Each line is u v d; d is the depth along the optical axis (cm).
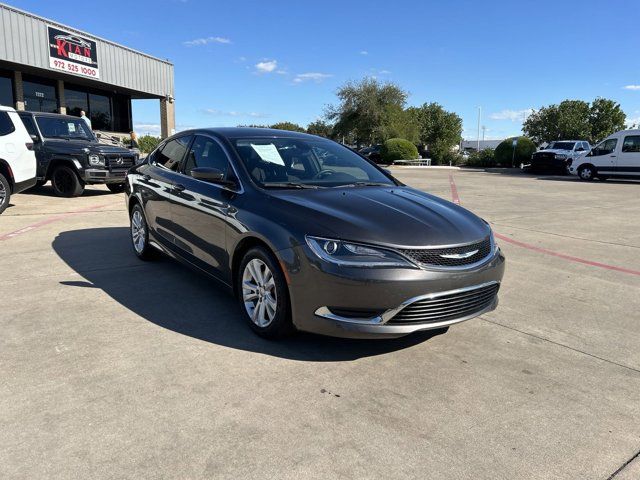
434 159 4784
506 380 328
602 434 271
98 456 238
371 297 319
